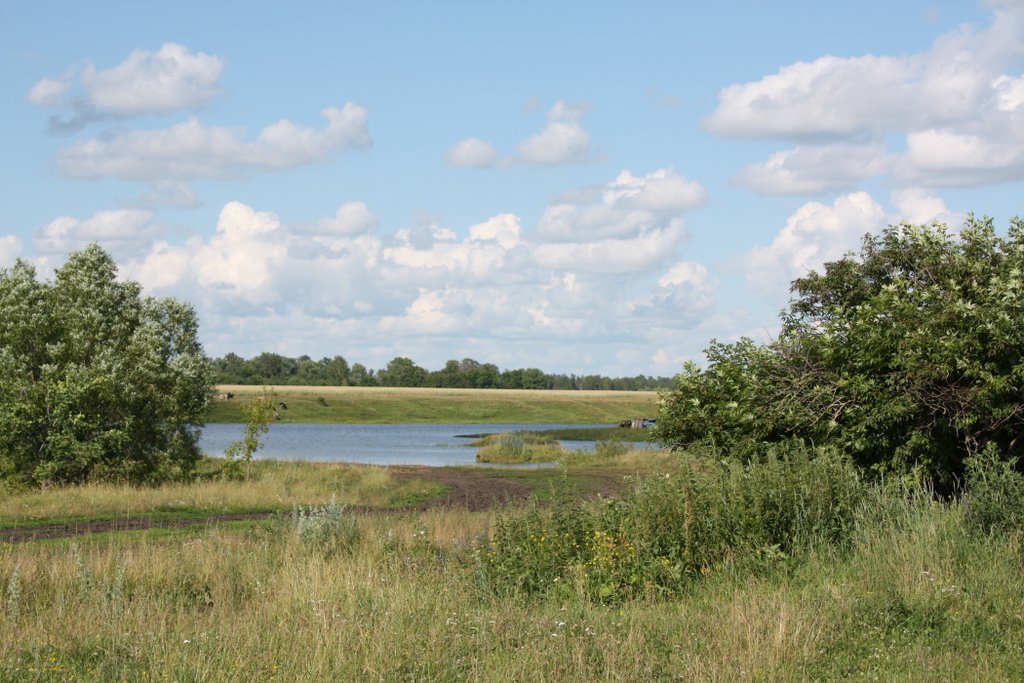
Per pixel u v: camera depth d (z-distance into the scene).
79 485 28.80
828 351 15.00
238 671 6.72
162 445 33.75
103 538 16.67
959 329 13.66
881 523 10.99
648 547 10.34
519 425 123.19
